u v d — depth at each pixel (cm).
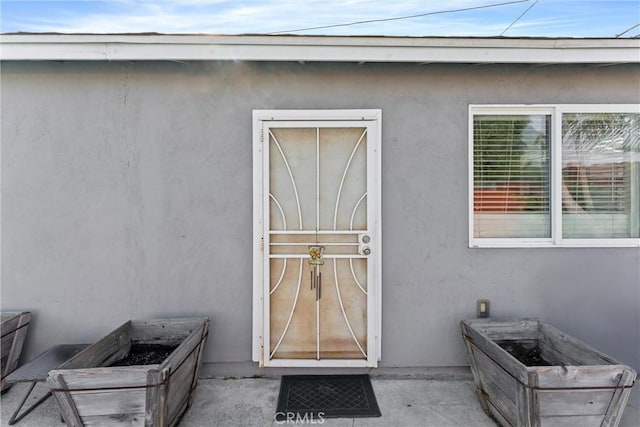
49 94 232
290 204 234
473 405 201
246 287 235
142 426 155
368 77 232
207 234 235
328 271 234
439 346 236
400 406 200
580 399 149
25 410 200
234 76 232
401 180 235
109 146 234
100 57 212
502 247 235
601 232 240
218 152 234
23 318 227
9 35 207
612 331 235
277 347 234
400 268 235
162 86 232
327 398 208
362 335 234
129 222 235
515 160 240
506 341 217
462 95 234
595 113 238
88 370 152
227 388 220
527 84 234
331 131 233
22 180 233
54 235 234
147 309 235
